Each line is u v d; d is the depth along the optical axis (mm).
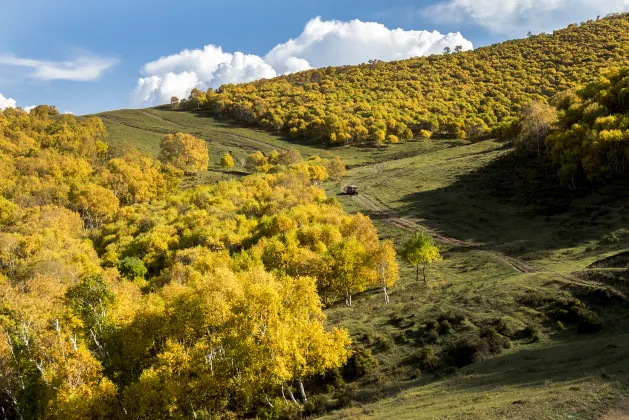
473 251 72188
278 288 41125
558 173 89438
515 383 26719
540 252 62750
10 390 38594
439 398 27562
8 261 83188
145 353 43125
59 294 49844
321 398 36156
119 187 137375
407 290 60188
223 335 39094
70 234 104812
